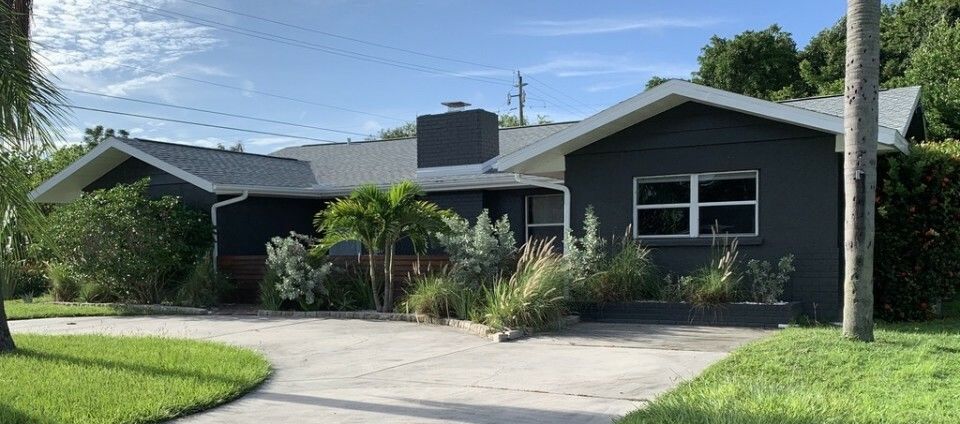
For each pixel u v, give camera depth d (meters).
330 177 20.25
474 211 18.03
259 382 7.59
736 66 32.34
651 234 12.86
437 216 13.16
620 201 13.06
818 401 5.84
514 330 10.53
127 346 9.64
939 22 22.56
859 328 8.66
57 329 12.09
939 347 8.27
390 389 7.29
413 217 13.07
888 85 21.59
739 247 11.99
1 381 7.27
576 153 13.48
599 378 7.52
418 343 10.20
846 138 8.71
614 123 12.72
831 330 9.78
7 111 8.38
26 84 8.45
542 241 13.47
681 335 10.28
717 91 11.69
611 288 12.04
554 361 8.52
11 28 8.56
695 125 12.44
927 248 11.23
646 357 8.57
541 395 6.86
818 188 11.42
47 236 9.48
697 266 12.34
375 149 22.50
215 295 15.24
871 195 8.59
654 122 12.79
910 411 5.65
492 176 17.23
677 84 11.94
